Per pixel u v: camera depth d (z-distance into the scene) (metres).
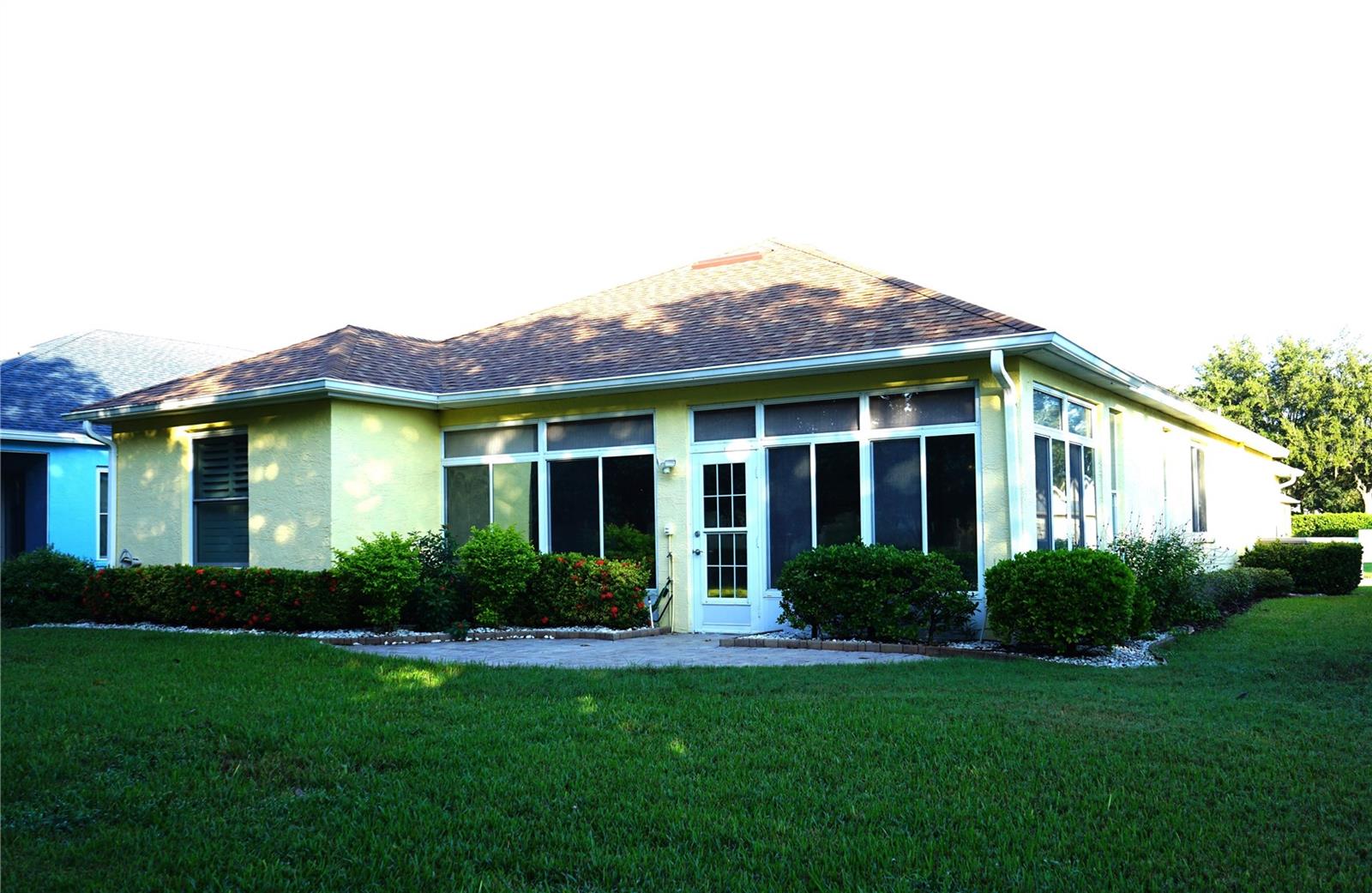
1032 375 11.79
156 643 11.16
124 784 5.78
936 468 11.85
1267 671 9.45
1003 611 10.56
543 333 17.09
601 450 14.17
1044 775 5.84
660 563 13.57
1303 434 47.06
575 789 5.62
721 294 16.27
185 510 15.36
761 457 12.98
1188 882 4.41
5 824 5.18
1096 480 14.35
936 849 4.76
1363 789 5.63
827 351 12.17
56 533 19.67
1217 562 20.80
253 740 6.61
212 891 4.41
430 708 7.55
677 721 7.11
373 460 14.30
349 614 12.73
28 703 7.72
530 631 12.69
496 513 14.94
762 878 4.48
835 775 5.84
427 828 5.07
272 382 14.27
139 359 24.27
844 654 10.70
